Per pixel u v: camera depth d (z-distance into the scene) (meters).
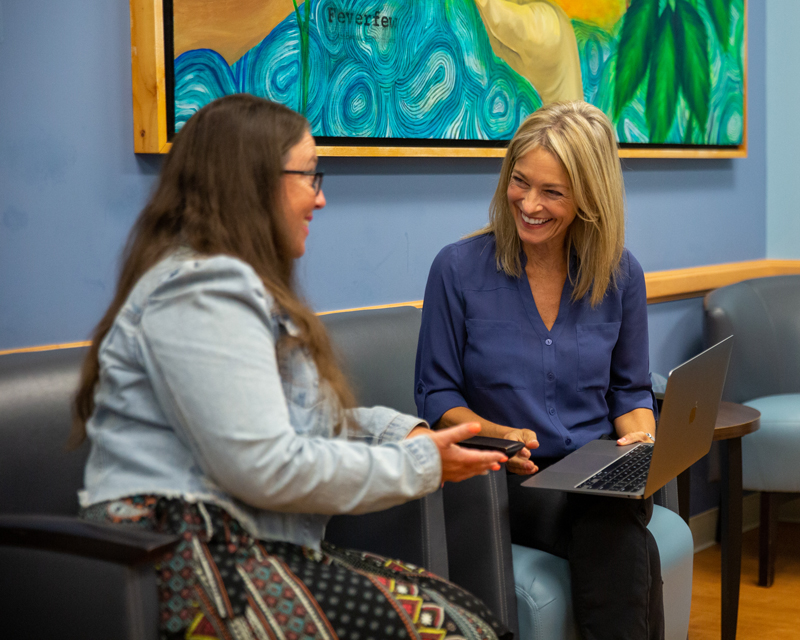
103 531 1.01
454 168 2.33
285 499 1.04
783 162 3.36
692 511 3.03
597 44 2.59
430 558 1.57
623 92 2.69
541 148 1.64
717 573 2.82
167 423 1.07
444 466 1.21
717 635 2.37
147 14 1.67
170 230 1.16
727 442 2.29
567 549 1.60
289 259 1.20
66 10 1.62
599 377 1.79
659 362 2.98
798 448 2.53
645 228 2.92
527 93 2.41
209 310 1.02
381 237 2.18
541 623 1.52
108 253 1.73
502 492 1.58
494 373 1.75
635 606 1.47
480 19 2.27
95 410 1.15
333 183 2.06
